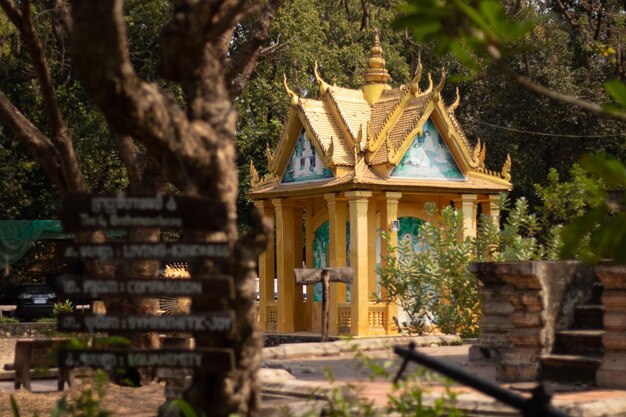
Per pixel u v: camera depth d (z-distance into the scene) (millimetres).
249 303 5227
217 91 5406
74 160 15109
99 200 4957
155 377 13547
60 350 5211
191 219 4902
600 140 34906
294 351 12078
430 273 17203
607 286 8422
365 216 20469
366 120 21984
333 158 20906
